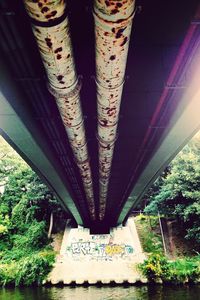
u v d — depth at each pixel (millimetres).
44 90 7504
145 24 5754
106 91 6176
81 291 21609
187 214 28812
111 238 31781
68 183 17344
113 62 5086
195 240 31391
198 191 28359
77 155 11086
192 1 5117
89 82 7551
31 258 26391
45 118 8914
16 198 37781
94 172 16344
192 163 28844
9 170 40406
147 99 8508
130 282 23156
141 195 21031
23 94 7512
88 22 5598
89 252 30859
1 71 5883
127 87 7895
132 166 15328
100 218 31453
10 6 4812
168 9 5375
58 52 4820
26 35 5590
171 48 6391
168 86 6996
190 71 6496
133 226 34781
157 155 11453
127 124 10266
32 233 32906
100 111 7340
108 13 3912
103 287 22766
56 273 25953
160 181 40219
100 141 9508
